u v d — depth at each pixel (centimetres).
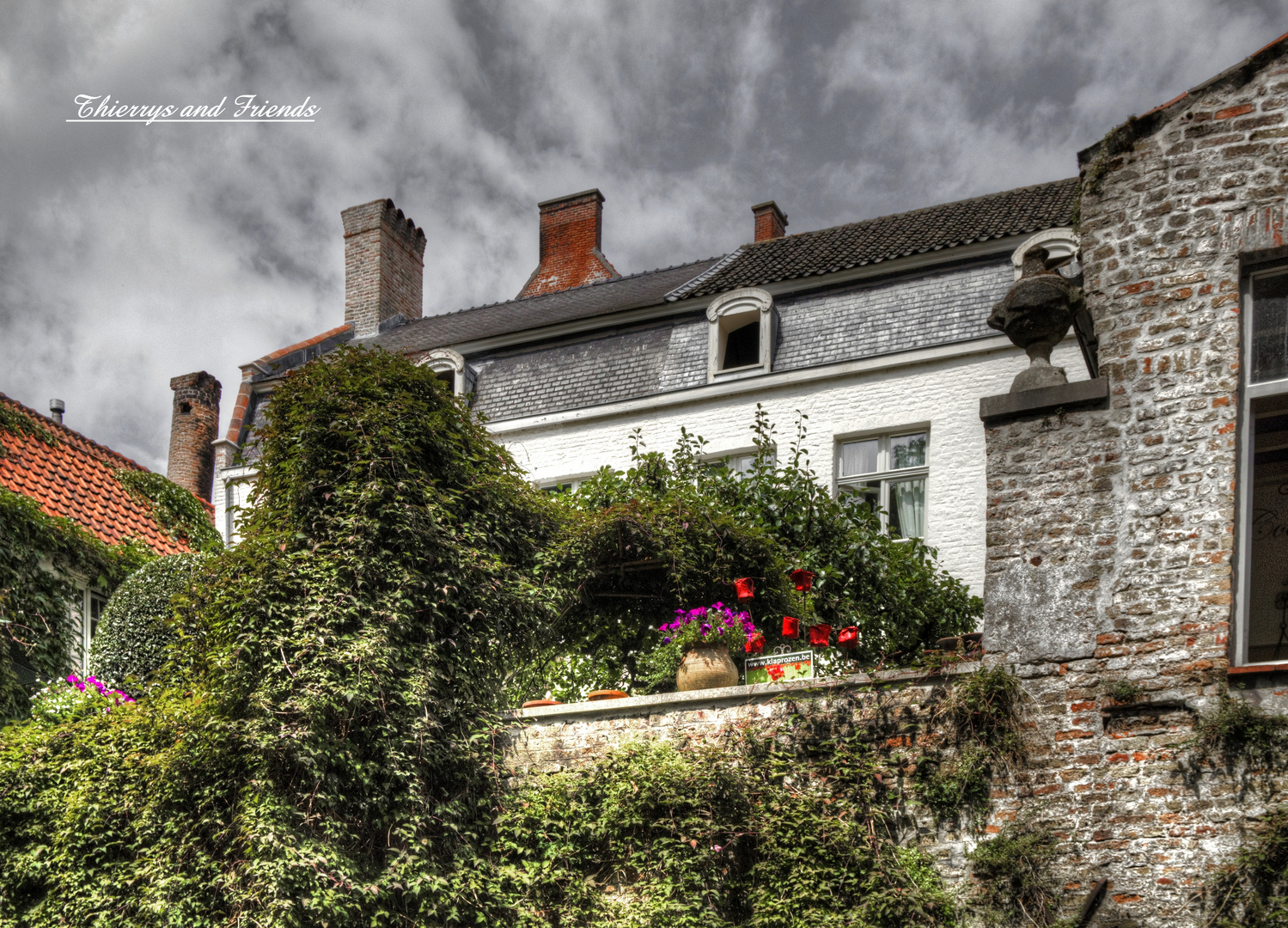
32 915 774
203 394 2345
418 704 761
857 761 716
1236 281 669
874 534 1147
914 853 680
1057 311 712
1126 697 630
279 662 740
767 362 1569
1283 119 676
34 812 821
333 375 841
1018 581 680
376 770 743
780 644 1008
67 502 1486
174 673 826
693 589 996
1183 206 691
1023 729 657
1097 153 731
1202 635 627
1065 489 681
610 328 1730
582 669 1055
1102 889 610
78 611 1388
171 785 753
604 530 935
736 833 728
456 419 883
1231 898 580
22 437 1505
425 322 2267
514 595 841
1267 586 633
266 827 694
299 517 803
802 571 960
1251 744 598
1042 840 632
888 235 1691
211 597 778
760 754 749
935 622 1136
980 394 1434
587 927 735
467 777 784
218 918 710
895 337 1507
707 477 1179
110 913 748
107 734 848
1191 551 642
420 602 800
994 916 634
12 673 1238
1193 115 701
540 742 827
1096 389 684
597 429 1647
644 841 753
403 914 720
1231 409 654
